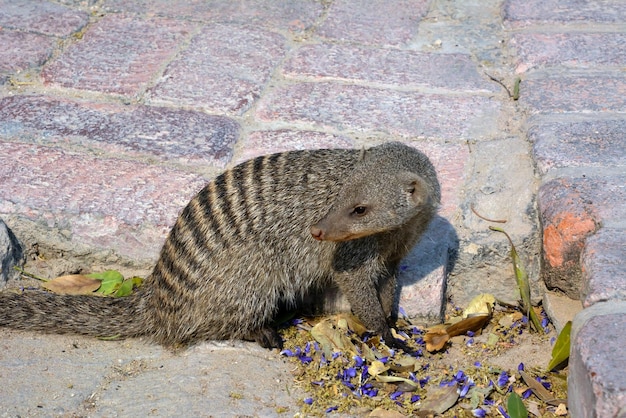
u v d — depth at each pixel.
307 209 1.61
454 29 1.99
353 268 1.61
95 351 1.61
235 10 2.03
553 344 1.62
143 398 1.55
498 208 1.71
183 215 1.63
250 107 1.85
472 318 1.63
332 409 1.55
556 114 1.81
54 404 1.55
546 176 1.72
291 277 1.63
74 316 1.63
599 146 1.75
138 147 1.78
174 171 1.75
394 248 1.62
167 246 1.63
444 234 1.69
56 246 1.71
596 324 1.54
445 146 1.78
